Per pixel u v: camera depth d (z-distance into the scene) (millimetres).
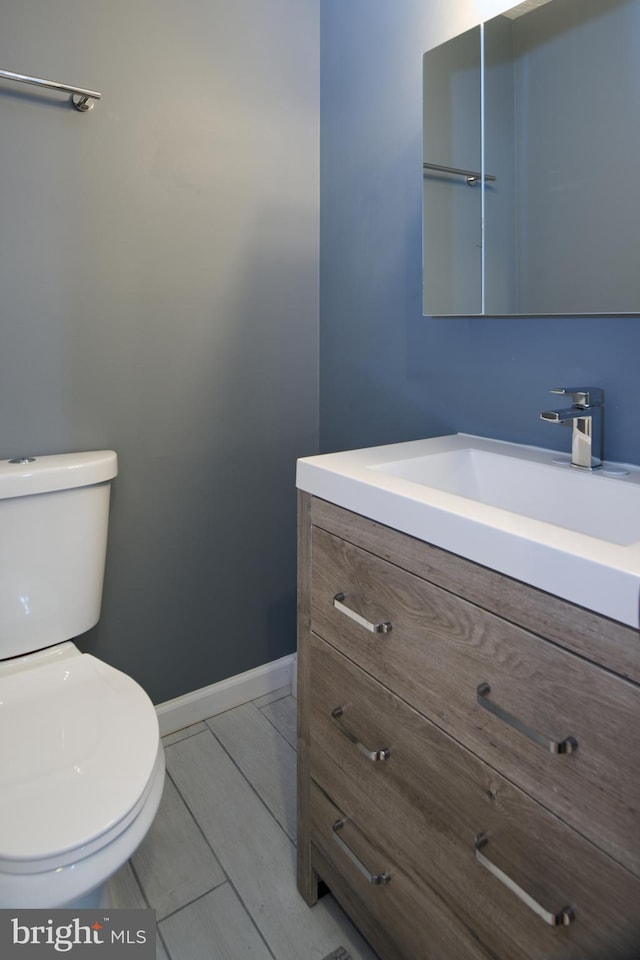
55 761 975
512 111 1177
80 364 1438
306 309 1796
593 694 636
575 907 686
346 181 1650
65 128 1338
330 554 1047
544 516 1111
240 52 1561
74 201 1374
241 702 1869
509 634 725
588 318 1131
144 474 1580
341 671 1051
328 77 1680
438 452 1204
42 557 1296
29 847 821
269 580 1863
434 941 913
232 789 1526
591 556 626
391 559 902
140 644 1651
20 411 1374
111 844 877
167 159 1484
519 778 736
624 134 1021
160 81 1447
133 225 1460
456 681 811
